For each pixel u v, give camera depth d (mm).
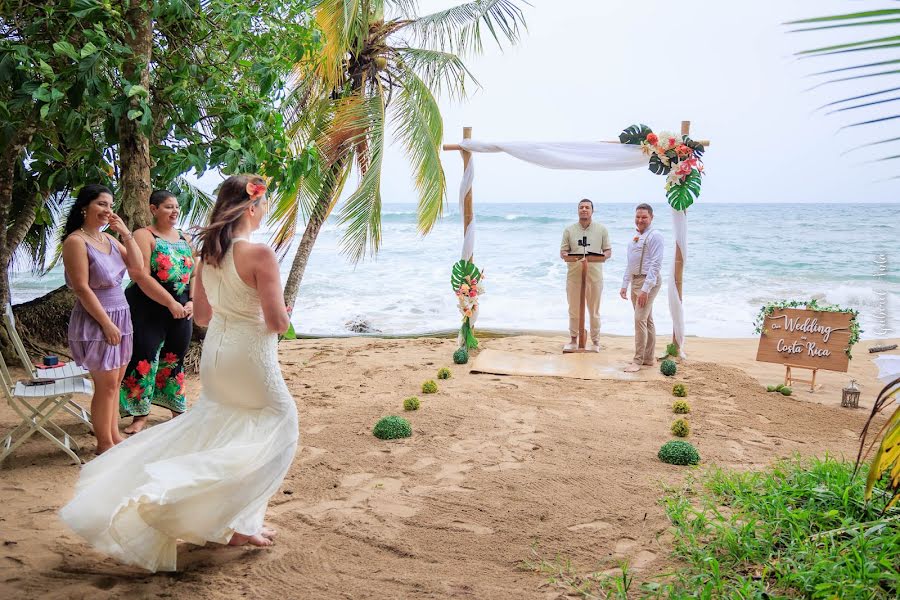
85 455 4969
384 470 4914
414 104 11703
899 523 3256
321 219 11656
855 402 7113
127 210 6105
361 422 6105
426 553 3594
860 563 2945
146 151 6180
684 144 9016
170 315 5645
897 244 32500
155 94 6383
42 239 9938
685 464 5129
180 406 5922
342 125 10922
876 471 2133
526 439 5715
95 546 3037
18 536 3611
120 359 4820
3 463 4766
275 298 3131
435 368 8641
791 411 6816
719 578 3070
